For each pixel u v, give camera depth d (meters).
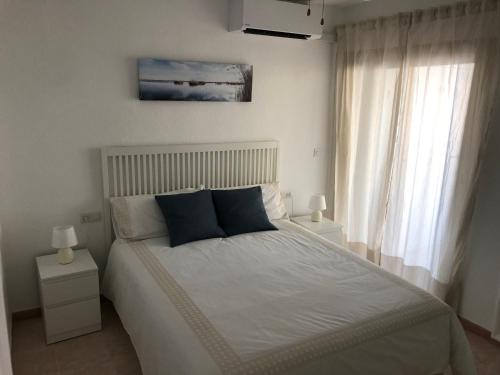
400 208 3.53
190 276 2.55
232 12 3.45
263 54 3.79
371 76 3.73
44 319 2.83
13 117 2.90
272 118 3.98
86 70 3.07
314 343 1.89
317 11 3.56
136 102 3.31
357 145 3.93
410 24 3.32
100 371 2.60
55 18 2.90
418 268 3.47
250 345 1.85
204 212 3.23
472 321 3.18
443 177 3.14
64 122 3.07
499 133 2.87
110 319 3.17
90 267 2.90
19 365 2.64
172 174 3.54
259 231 3.43
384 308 2.21
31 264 3.14
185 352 1.86
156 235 3.23
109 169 3.31
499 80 2.81
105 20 3.07
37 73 2.92
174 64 3.35
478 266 3.09
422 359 2.20
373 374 2.03
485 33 2.80
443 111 3.15
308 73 4.07
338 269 2.71
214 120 3.67
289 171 4.21
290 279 2.54
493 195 2.95
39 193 3.08
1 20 2.75
